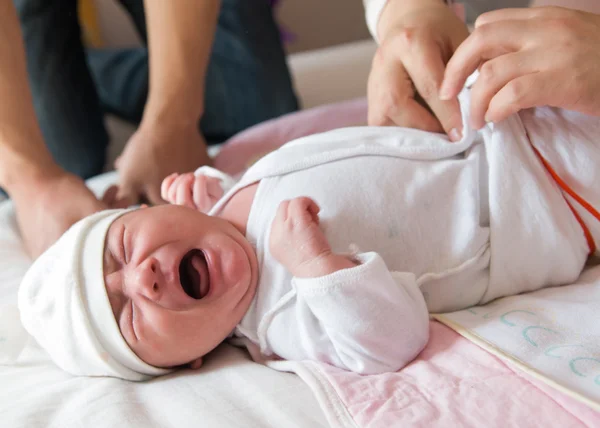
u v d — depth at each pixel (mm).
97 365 744
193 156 1231
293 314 742
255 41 1594
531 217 745
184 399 655
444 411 569
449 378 621
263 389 652
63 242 808
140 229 763
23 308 784
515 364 606
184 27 1151
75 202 1016
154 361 747
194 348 743
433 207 761
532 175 746
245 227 816
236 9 1564
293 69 1873
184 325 726
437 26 803
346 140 825
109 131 1808
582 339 634
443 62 788
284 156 833
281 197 792
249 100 1649
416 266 753
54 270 775
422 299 710
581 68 617
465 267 747
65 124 1527
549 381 567
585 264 834
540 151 752
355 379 648
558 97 628
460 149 776
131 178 1155
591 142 742
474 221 750
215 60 1617
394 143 802
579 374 580
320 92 1805
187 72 1185
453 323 714
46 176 1058
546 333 652
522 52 638
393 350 678
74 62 1538
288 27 2219
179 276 753
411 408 579
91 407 647
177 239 759
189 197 928
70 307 737
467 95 790
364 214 757
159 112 1188
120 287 736
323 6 2223
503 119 727
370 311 662
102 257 755
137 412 636
